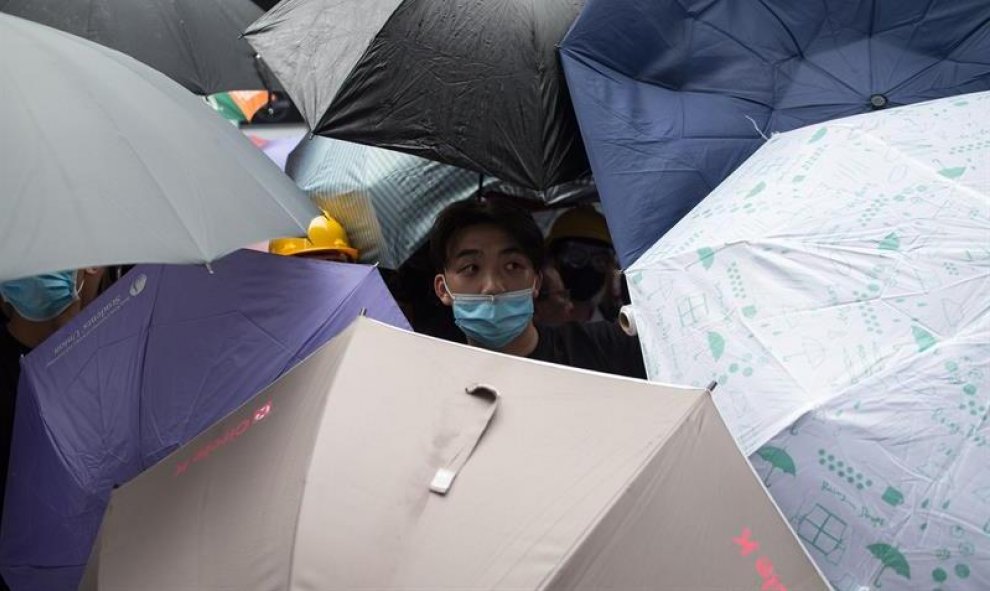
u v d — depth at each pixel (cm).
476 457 139
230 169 204
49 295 243
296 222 209
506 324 236
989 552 150
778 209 192
